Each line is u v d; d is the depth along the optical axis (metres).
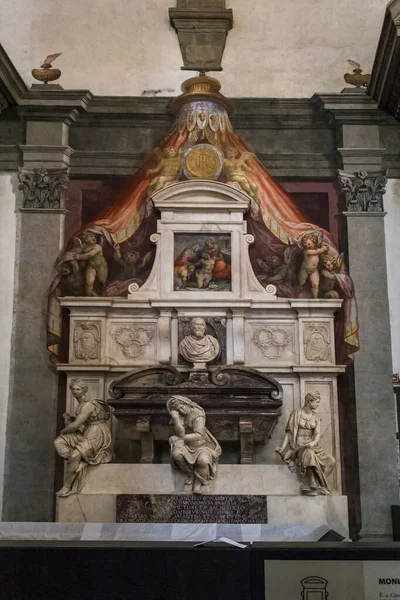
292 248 10.80
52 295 10.48
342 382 10.43
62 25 11.61
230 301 10.43
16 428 10.12
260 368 10.31
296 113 11.33
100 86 11.43
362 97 11.20
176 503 8.96
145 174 11.09
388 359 10.46
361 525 9.91
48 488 9.96
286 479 9.18
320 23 11.67
